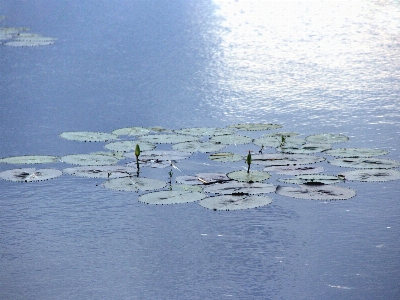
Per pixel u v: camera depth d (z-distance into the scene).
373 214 16.23
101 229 15.62
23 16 46.31
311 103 25.80
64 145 21.28
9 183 18.45
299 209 16.59
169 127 22.89
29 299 12.52
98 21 43.22
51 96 26.95
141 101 26.12
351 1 51.34
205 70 31.02
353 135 21.95
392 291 12.70
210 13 45.53
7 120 23.91
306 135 21.95
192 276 13.39
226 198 16.77
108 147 20.58
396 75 30.02
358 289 12.80
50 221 16.09
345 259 13.99
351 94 27.00
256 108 25.22
